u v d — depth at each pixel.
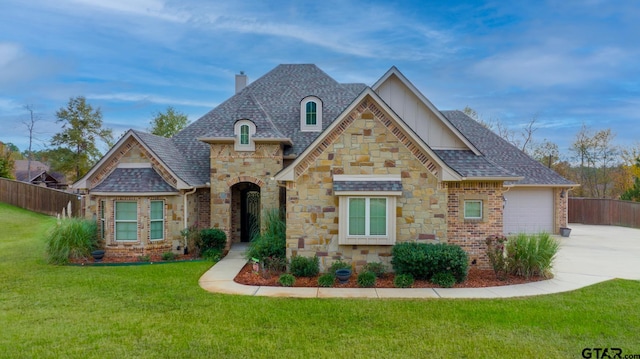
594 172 45.09
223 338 7.40
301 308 9.20
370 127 12.88
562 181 23.05
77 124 45.56
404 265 11.71
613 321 8.35
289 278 11.60
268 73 23.02
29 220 26.33
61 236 14.52
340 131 12.92
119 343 7.16
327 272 12.80
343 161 12.91
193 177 17.48
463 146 15.34
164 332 7.68
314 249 12.91
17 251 16.53
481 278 12.35
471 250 14.24
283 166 18.42
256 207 19.77
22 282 11.47
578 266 14.22
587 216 29.66
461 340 7.34
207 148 19.64
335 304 9.53
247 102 18.38
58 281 11.59
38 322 8.20
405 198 12.83
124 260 15.15
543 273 12.35
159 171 16.33
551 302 9.70
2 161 38.16
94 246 15.63
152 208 15.88
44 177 52.16
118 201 15.66
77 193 28.50
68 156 44.91
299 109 20.52
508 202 23.56
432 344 7.17
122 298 9.92
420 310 9.08
